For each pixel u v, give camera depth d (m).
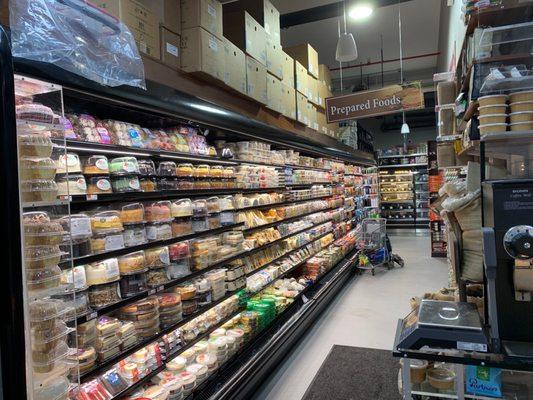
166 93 2.23
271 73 3.96
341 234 7.12
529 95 1.80
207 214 2.86
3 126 0.93
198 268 2.72
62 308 1.39
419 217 15.23
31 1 1.49
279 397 3.12
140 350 2.29
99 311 1.90
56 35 1.56
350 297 5.88
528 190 1.33
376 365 3.61
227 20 3.43
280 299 4.11
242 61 3.21
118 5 2.04
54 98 1.50
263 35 3.74
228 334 3.10
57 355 1.33
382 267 7.91
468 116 2.54
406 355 1.42
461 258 1.75
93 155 2.05
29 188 1.29
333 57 9.86
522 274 1.34
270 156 4.18
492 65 2.08
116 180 2.10
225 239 3.19
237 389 2.76
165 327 2.37
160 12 2.41
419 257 8.96
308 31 8.14
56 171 1.43
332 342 4.19
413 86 5.20
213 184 2.97
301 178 5.21
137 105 2.00
